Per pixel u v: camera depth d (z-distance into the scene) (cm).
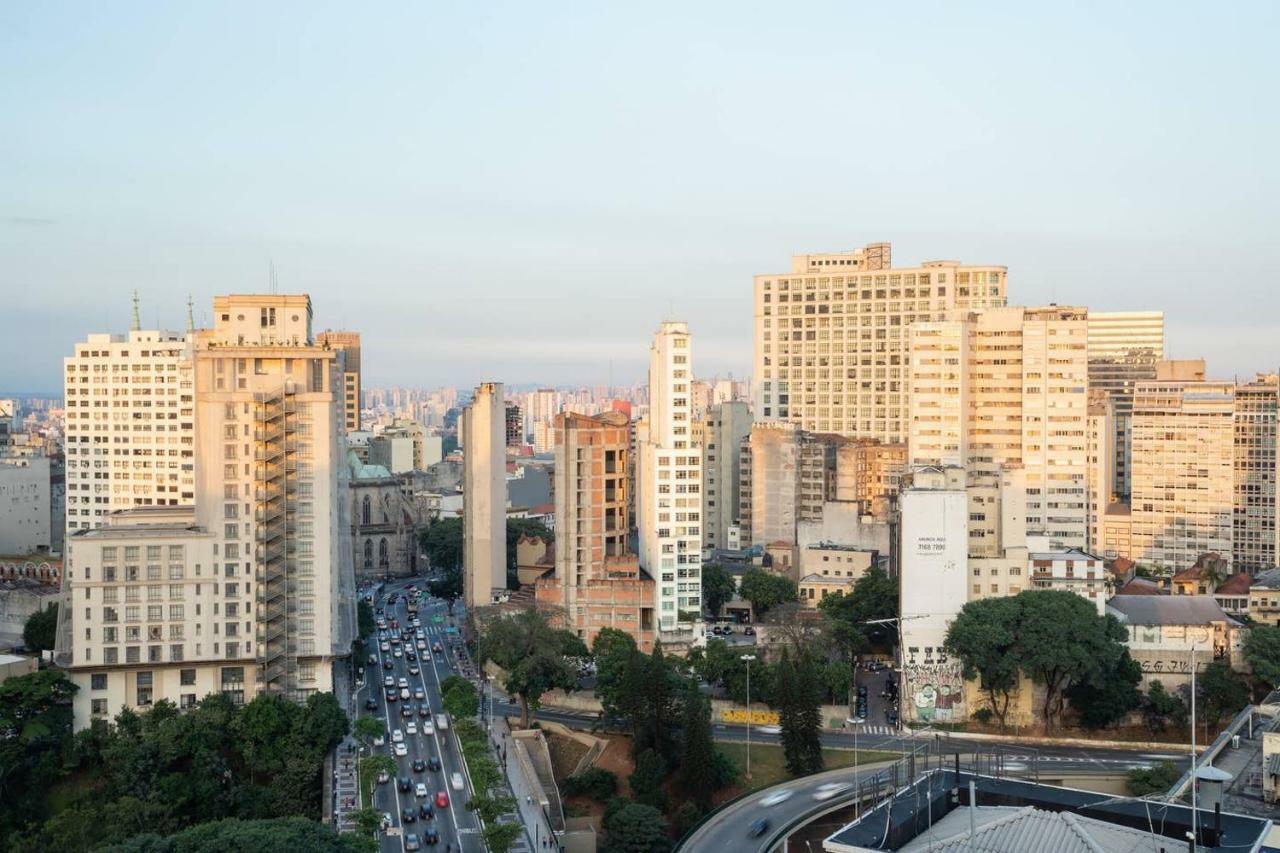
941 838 15738
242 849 17938
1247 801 18112
